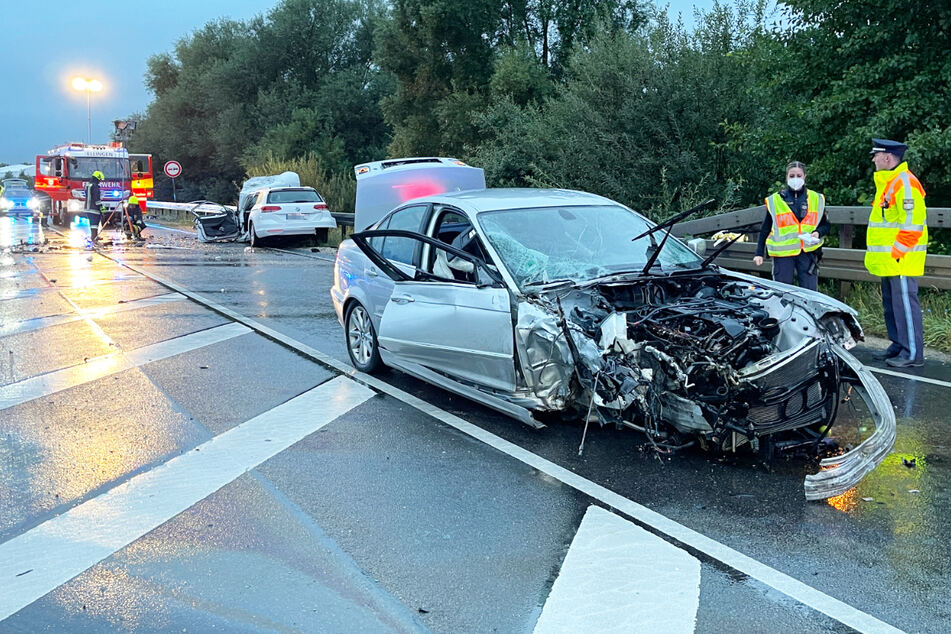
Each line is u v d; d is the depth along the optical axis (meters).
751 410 4.46
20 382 7.02
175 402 6.33
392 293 6.39
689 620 3.08
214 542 3.85
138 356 8.00
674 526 3.93
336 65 46.44
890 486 4.40
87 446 5.30
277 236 21.14
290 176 25.03
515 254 5.51
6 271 15.65
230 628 3.10
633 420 5.02
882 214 7.13
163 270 15.80
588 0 25.73
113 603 3.31
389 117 30.39
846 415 5.59
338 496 4.39
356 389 6.64
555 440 5.26
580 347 4.76
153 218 39.22
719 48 14.13
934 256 8.29
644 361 4.66
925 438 5.15
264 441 5.34
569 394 4.96
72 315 10.45
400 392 6.52
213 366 7.54
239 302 11.56
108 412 6.08
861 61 11.45
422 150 28.94
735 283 5.65
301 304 11.37
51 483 4.66
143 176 31.30
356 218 12.38
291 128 40.00
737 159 13.73
